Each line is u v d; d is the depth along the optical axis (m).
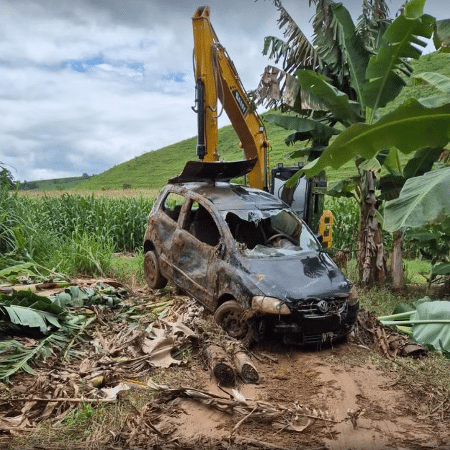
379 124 5.90
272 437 4.57
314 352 6.57
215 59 9.45
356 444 4.49
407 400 5.40
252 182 10.95
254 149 10.79
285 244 7.68
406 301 9.47
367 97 9.20
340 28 10.00
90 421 4.64
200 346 6.29
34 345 6.04
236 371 5.76
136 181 92.69
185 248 7.87
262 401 5.09
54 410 4.84
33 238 11.27
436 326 6.31
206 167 8.32
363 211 10.70
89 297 7.90
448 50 8.57
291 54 10.52
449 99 7.82
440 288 10.78
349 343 6.92
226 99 10.18
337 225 15.64
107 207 16.14
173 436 4.49
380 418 5.00
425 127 5.93
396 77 8.94
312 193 10.98
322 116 11.42
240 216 7.57
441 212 5.07
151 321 7.12
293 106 10.38
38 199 17.25
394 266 10.77
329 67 10.80
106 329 6.98
